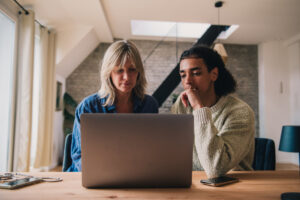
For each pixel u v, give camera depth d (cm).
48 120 359
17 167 284
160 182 76
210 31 418
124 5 359
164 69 532
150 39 534
